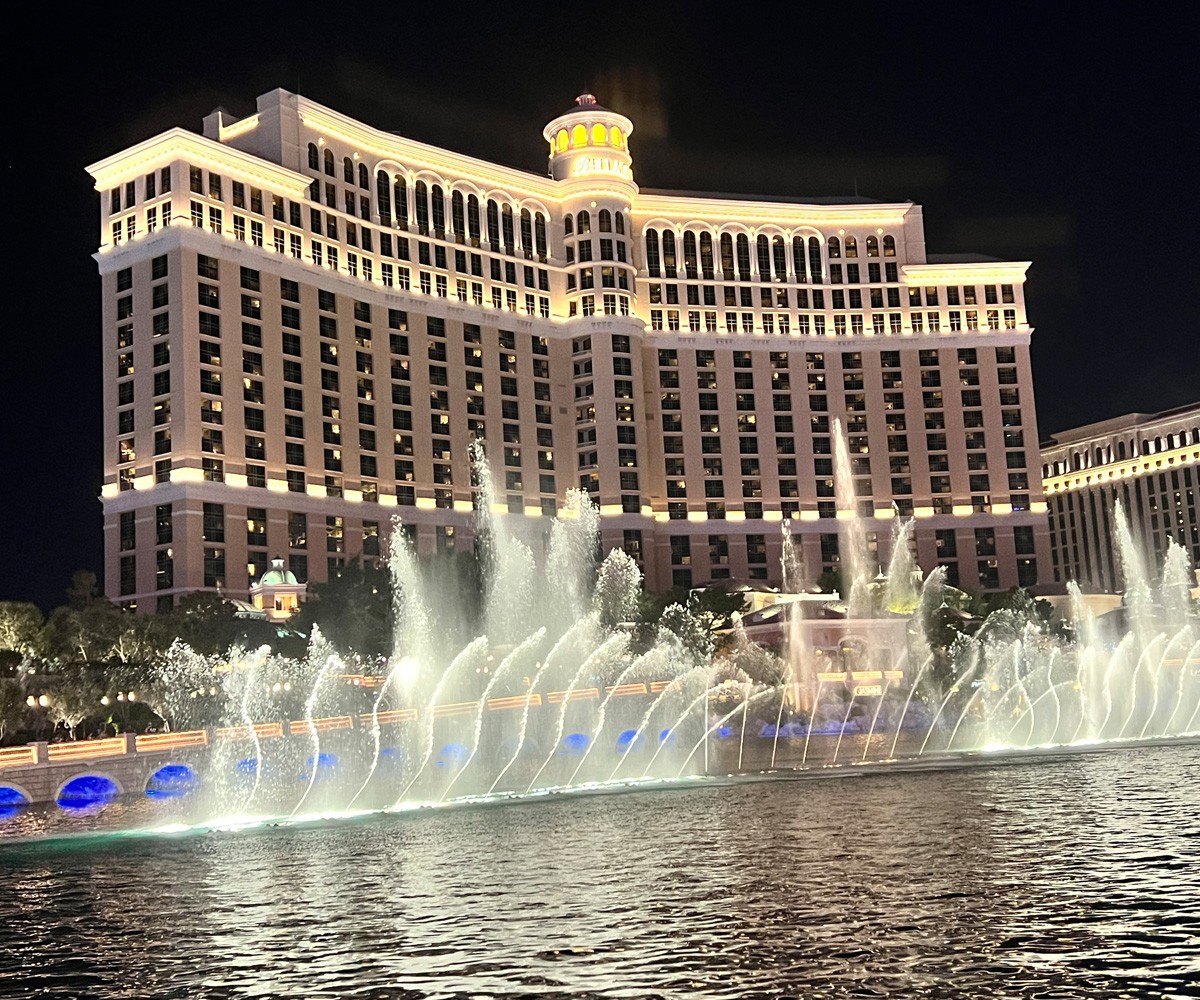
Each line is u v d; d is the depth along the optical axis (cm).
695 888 3384
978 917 2809
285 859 4588
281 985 2536
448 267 18988
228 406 15425
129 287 15662
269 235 16438
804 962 2484
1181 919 2706
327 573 16375
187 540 14625
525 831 5109
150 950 2967
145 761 8306
